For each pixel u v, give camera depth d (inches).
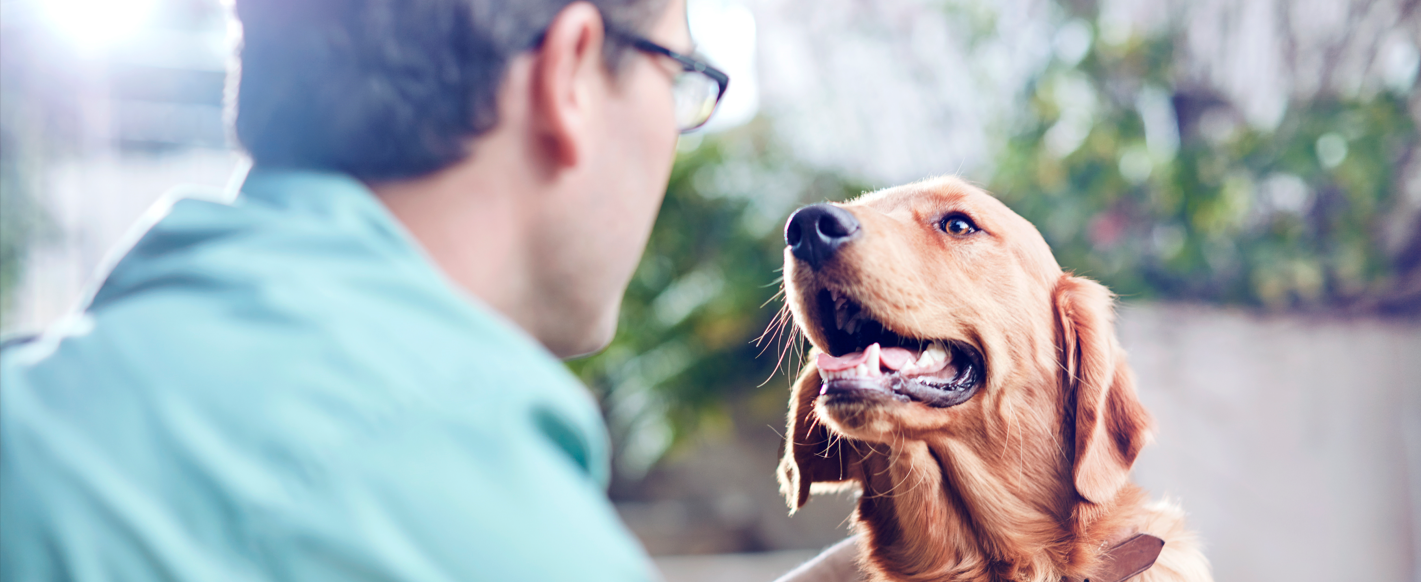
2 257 231.8
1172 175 170.6
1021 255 72.3
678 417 208.4
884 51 225.5
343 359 25.4
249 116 32.1
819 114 227.5
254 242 28.1
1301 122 179.0
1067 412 71.1
